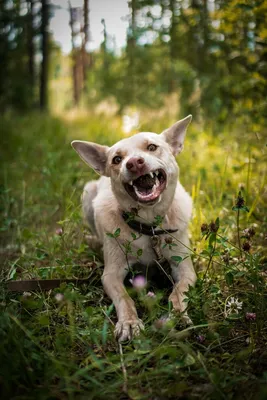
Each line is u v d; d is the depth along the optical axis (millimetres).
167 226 3326
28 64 19109
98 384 2145
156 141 3387
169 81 12000
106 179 4152
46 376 2232
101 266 3760
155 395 2180
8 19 15969
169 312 2686
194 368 2369
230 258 3266
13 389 2186
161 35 9070
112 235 2998
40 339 2561
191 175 5629
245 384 2201
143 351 2367
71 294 2533
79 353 2598
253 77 5582
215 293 2830
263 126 5465
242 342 2643
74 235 4262
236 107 6102
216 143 6406
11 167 7758
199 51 8344
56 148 8648
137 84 13906
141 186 3271
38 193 5773
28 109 17953
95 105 18141
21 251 4176
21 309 3004
